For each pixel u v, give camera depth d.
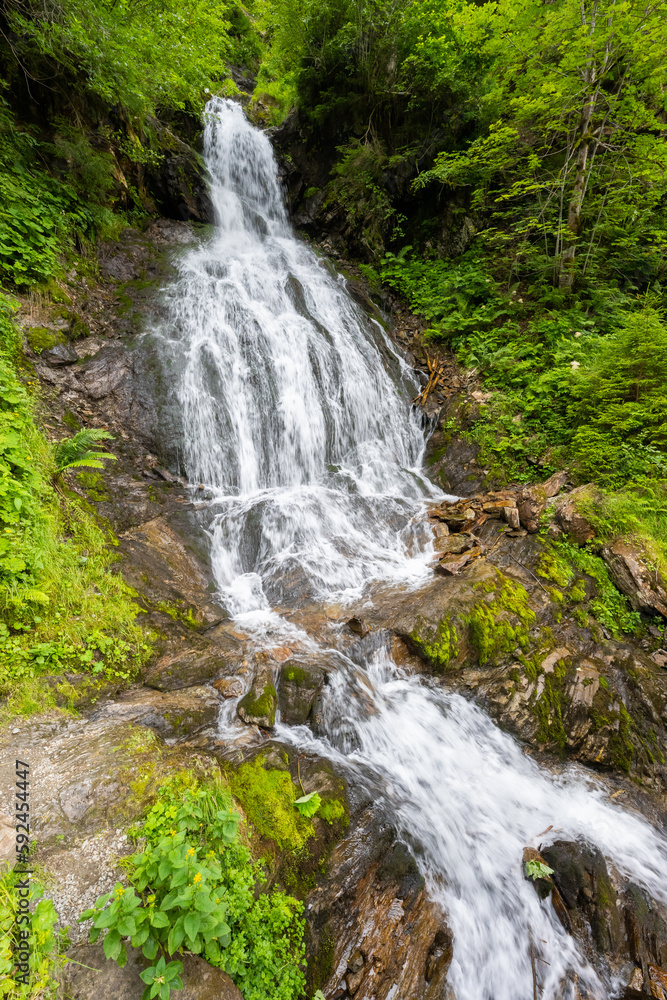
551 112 9.55
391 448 9.64
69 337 7.38
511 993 3.57
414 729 4.81
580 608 5.97
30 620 4.19
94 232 9.20
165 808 2.98
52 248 7.87
